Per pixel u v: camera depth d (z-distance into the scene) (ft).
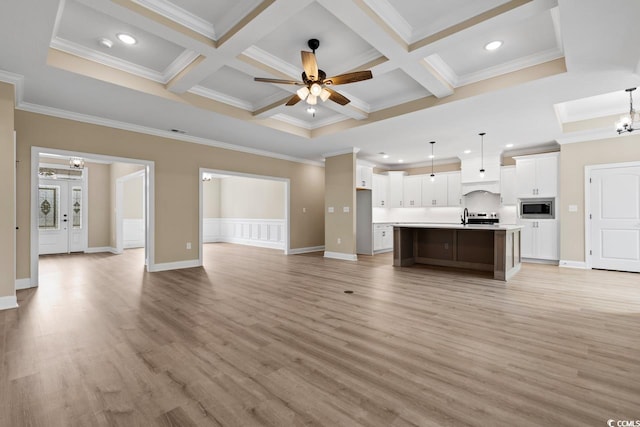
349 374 6.77
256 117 17.11
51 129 14.88
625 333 8.96
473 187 25.45
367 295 13.21
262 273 18.11
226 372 6.85
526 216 22.65
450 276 17.13
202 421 5.24
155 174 18.54
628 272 18.19
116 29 10.23
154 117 16.19
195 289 14.26
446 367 7.06
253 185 34.83
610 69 10.97
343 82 10.40
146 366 7.09
